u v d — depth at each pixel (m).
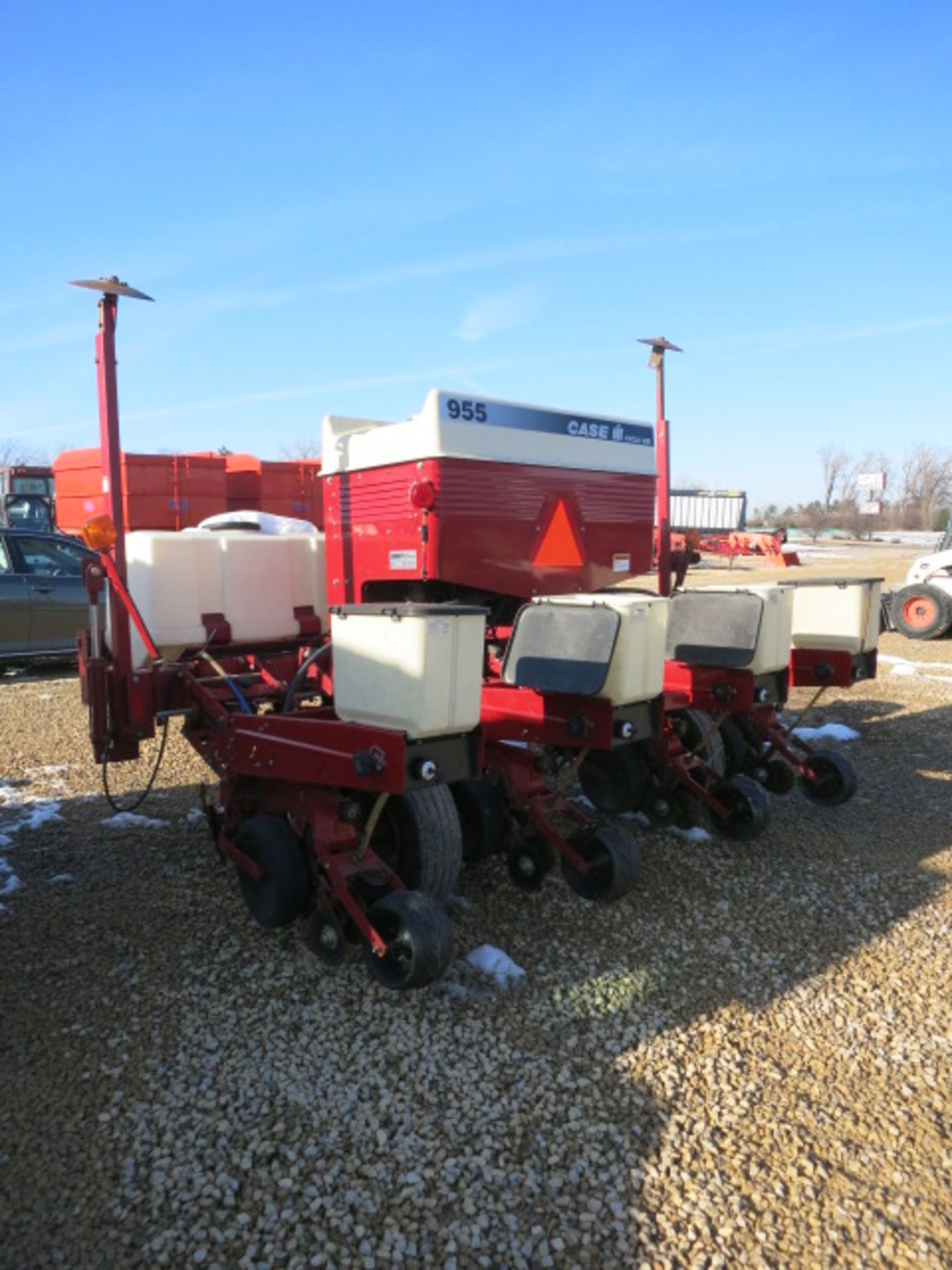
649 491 5.49
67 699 8.10
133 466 9.30
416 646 2.85
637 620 3.61
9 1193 2.23
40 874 4.12
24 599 9.15
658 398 5.54
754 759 5.30
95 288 3.45
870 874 4.30
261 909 3.48
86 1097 2.59
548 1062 2.79
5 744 6.48
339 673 3.16
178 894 3.92
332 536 4.88
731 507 39.66
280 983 3.21
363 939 3.19
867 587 4.95
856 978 3.34
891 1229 2.16
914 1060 2.84
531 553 4.75
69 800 5.20
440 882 3.53
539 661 3.83
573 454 4.94
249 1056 2.80
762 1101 2.62
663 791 4.80
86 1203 2.21
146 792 4.91
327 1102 2.59
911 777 5.94
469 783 4.05
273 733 3.41
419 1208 2.21
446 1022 2.99
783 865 4.40
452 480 4.32
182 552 4.21
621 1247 2.11
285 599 4.62
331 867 3.18
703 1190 2.28
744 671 4.41
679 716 4.98
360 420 5.03
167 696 3.93
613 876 3.75
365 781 3.00
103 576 3.81
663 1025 3.01
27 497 13.80
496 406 4.52
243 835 3.55
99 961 3.35
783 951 3.54
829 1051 2.88
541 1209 2.21
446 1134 2.46
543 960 3.44
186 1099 2.59
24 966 3.31
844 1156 2.40
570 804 3.99
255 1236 2.12
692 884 4.17
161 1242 2.10
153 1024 2.96
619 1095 2.64
